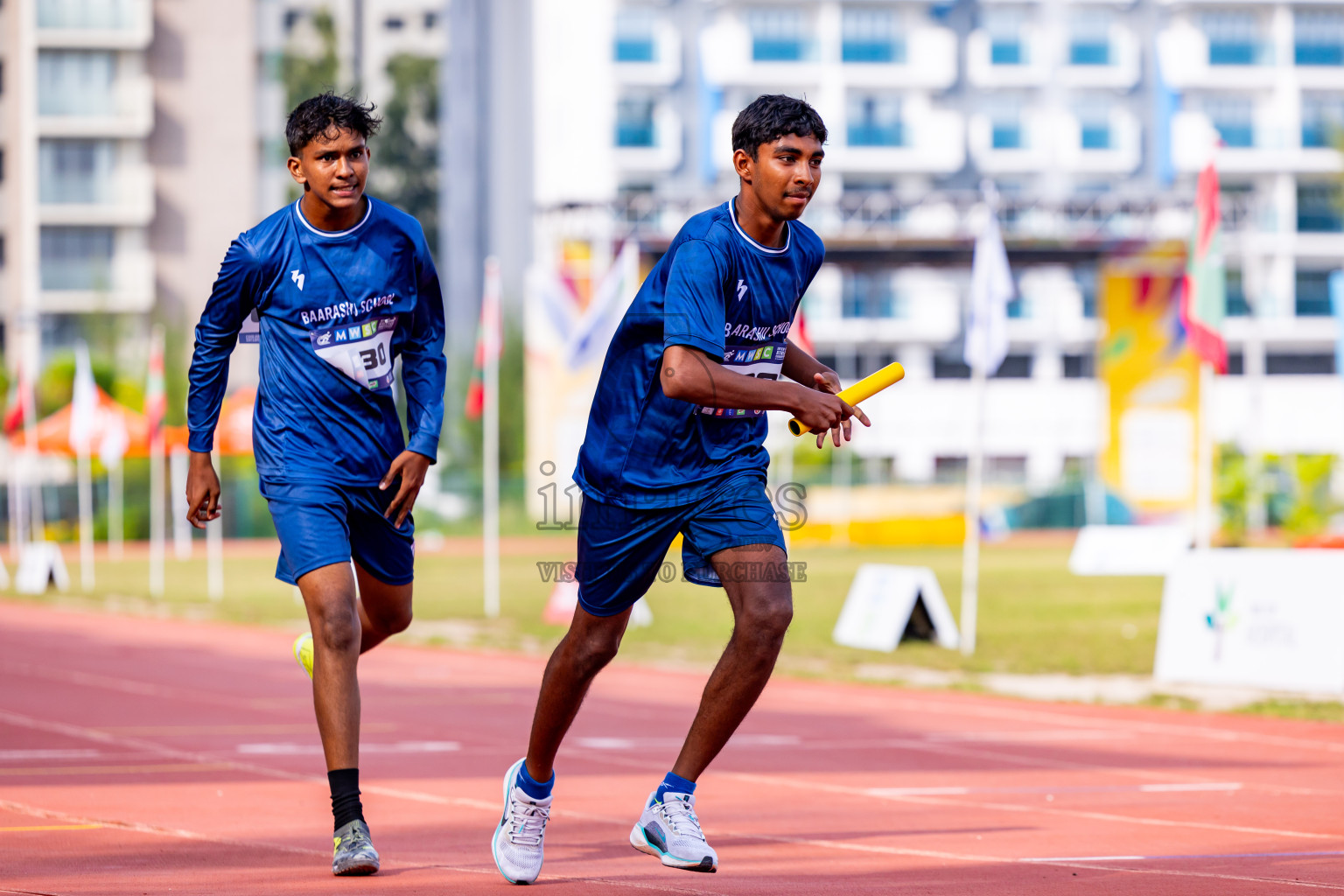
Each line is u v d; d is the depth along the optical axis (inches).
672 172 5723.4
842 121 5654.5
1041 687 1189.7
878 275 5457.7
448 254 6397.6
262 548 4111.7
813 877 422.6
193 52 5305.1
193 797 598.5
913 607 1531.7
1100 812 582.9
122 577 2883.9
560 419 3383.4
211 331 435.5
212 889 390.9
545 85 5718.5
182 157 5305.1
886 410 5339.6
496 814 563.5
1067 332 5398.6
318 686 411.8
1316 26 5654.5
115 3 5187.0
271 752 766.5
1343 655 1112.8
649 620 1774.1
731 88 5659.5
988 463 5344.5
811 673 1298.0
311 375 429.7
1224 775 713.6
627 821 547.5
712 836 510.9
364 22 6397.6
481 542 4261.8
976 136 5723.4
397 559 452.8
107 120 5191.9
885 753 795.4
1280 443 5246.1
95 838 487.5
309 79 5423.2
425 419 438.0
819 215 4079.7
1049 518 4411.9
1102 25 5738.2
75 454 2783.0
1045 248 3720.5
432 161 6402.6
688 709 1031.6
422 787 647.1
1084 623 1744.6
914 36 5684.1
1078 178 5748.0
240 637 1668.3
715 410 384.5
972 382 5374.0
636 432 387.9
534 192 5812.0
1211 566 1193.4
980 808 591.2
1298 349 5615.2
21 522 3031.5
